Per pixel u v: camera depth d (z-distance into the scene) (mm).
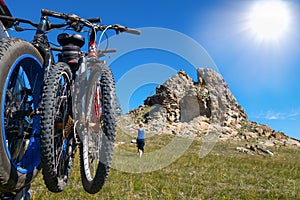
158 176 8414
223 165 13461
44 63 2430
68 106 2340
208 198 6449
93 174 2473
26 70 2371
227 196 6570
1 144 1661
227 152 26312
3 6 2744
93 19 2770
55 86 2033
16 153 2348
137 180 7422
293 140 52812
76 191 5707
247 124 64812
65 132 2268
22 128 2242
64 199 5199
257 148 30953
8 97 2189
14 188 1925
